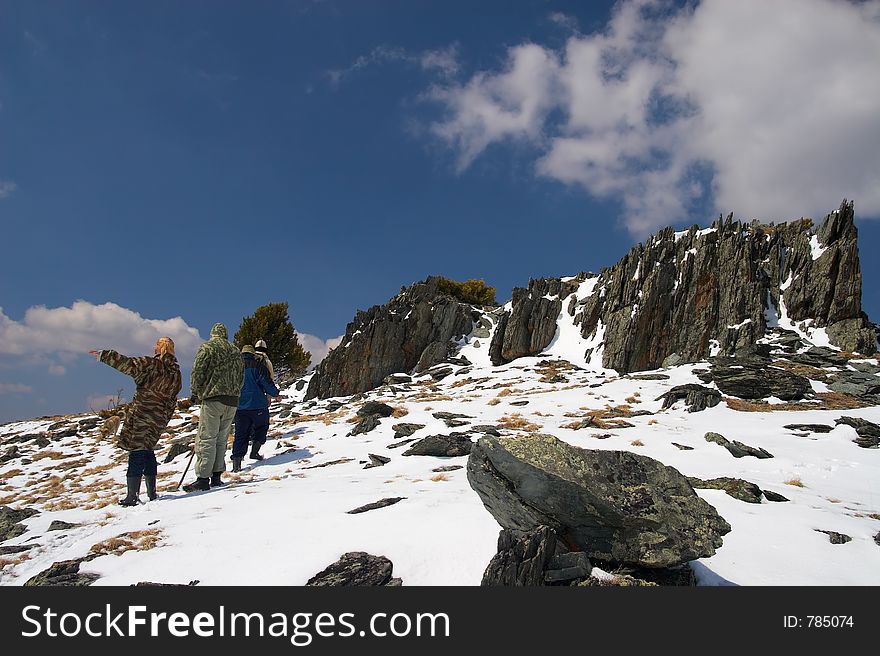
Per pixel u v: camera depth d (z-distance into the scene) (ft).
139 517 31.73
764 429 57.21
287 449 57.82
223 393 41.16
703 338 119.03
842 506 32.37
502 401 84.23
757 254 132.98
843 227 123.85
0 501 45.68
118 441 36.70
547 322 148.25
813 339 113.19
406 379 125.59
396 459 47.47
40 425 109.60
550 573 18.95
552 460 20.51
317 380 136.98
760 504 31.71
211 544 24.76
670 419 64.44
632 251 144.25
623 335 124.98
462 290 195.83
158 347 39.47
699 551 18.94
